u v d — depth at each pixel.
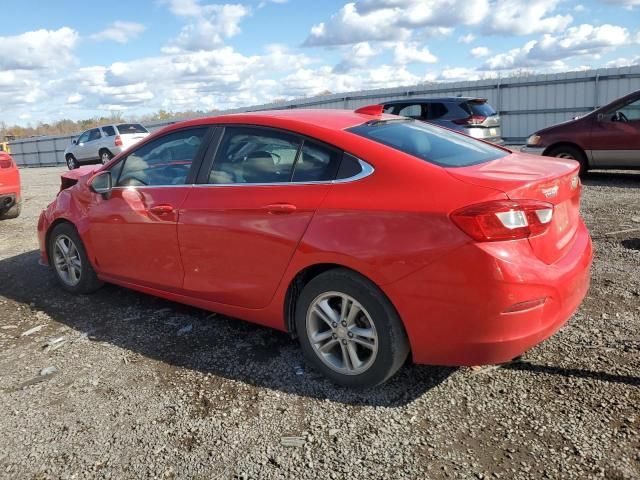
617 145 9.40
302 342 3.28
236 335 3.93
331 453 2.60
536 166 3.14
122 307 4.58
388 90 23.39
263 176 3.39
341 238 2.94
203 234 3.59
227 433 2.79
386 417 2.86
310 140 3.26
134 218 4.05
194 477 2.49
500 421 2.76
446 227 2.66
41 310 4.61
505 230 2.59
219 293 3.63
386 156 2.99
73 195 4.76
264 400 3.07
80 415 3.02
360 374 3.04
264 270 3.32
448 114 11.84
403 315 2.81
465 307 2.64
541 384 3.06
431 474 2.42
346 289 2.97
